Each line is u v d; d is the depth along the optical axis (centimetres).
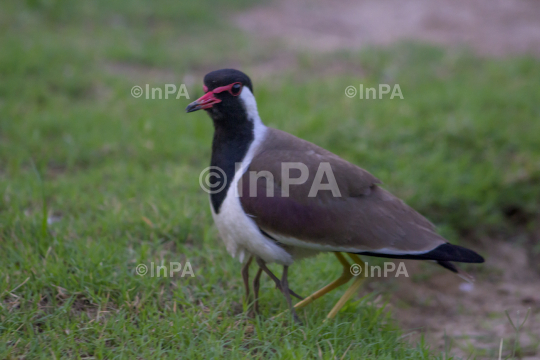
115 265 838
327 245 736
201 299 807
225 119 775
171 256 891
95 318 743
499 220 1197
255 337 729
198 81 1655
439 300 1038
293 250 774
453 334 924
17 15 1962
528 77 1778
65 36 1867
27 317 718
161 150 1240
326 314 810
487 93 1584
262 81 1648
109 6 2184
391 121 1393
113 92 1524
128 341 698
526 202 1226
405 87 1659
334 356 686
